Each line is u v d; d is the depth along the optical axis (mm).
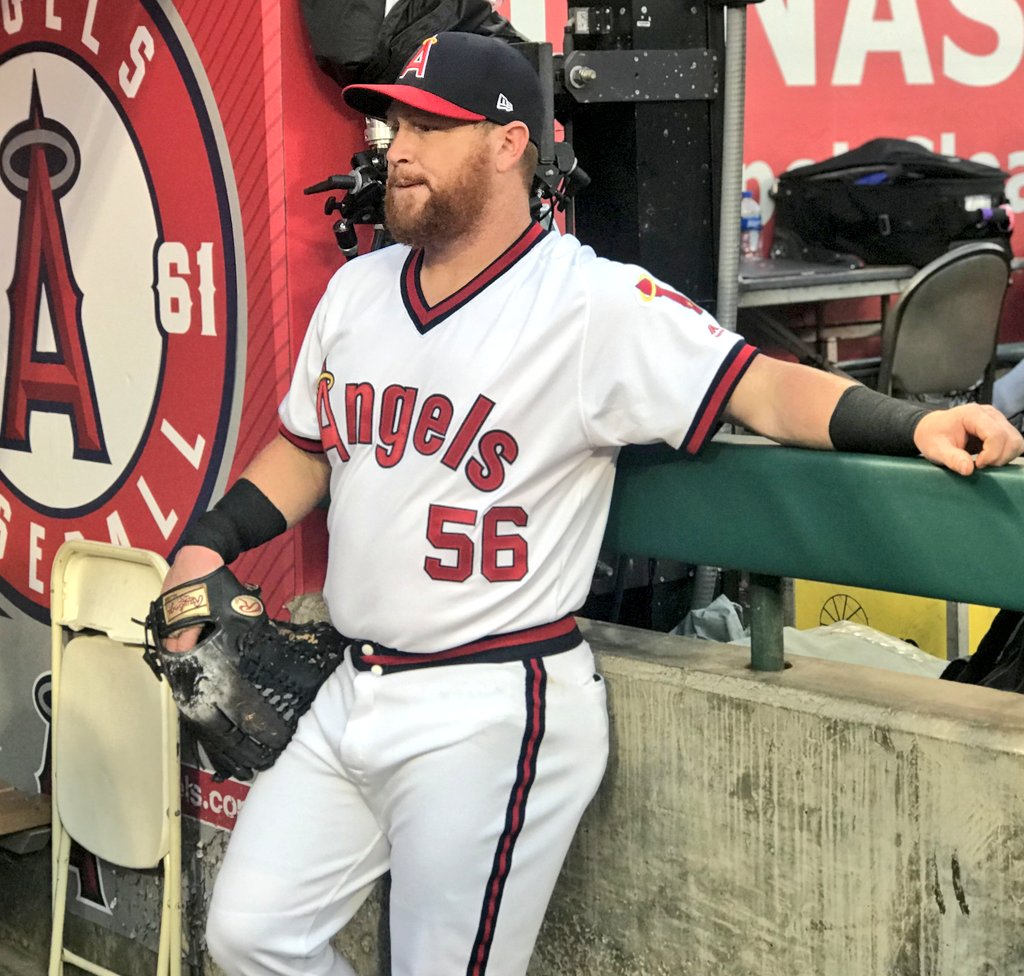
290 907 1976
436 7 2346
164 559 2762
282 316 2508
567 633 1947
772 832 1911
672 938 2070
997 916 1688
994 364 4613
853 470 1801
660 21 2562
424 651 1908
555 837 1919
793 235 5488
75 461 3035
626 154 2594
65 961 3055
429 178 1842
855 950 1842
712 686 1962
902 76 5867
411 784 1878
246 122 2510
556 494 1899
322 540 2607
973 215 5129
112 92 2771
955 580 1730
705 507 2000
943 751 1710
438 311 1896
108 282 2871
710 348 1798
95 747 2826
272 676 2033
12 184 3074
